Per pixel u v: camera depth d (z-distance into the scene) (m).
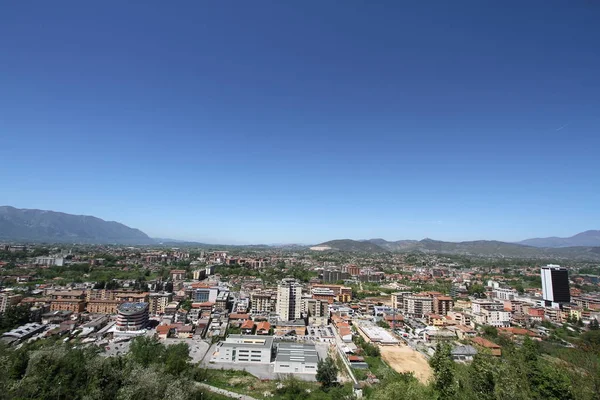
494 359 77.38
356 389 129.12
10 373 94.06
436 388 78.94
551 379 77.25
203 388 123.88
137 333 197.38
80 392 88.31
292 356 159.25
